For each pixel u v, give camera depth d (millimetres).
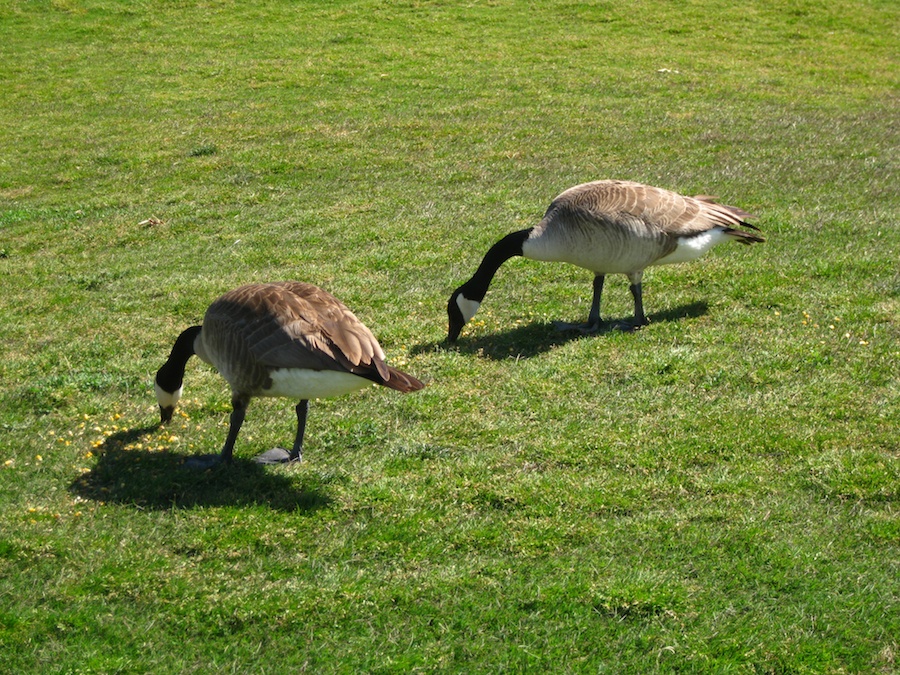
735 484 7949
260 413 9602
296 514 7648
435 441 8844
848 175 17766
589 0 35188
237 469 8375
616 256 10852
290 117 23891
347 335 7664
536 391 9758
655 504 7727
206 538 7324
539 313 12031
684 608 6516
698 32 32438
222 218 17219
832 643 6195
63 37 32344
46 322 12547
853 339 10625
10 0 35188
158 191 19078
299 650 6223
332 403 9703
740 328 11148
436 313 12172
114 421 9516
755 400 9383
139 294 13430
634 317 11555
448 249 14641
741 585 6750
